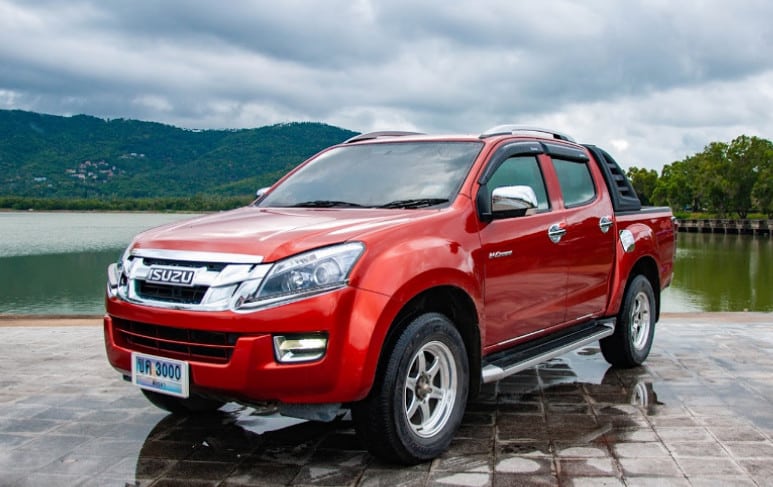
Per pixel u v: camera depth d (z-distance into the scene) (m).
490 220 3.80
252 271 3.00
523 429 3.93
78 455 3.59
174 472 3.34
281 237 3.15
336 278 3.01
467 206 3.74
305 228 3.28
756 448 3.57
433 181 3.94
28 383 5.18
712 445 3.62
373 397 3.14
